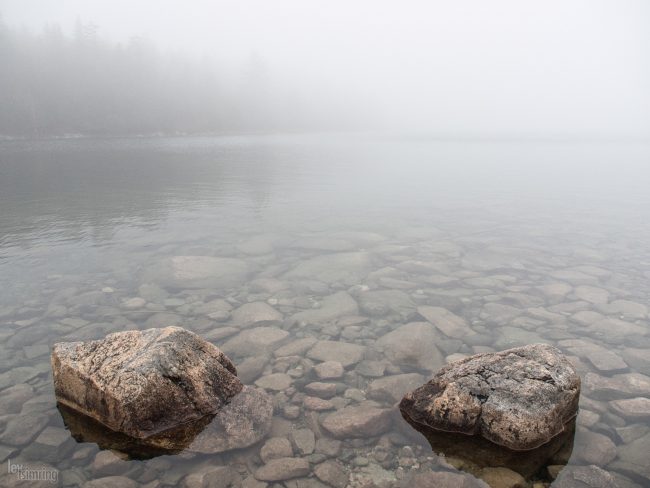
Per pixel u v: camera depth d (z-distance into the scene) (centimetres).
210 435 505
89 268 1109
